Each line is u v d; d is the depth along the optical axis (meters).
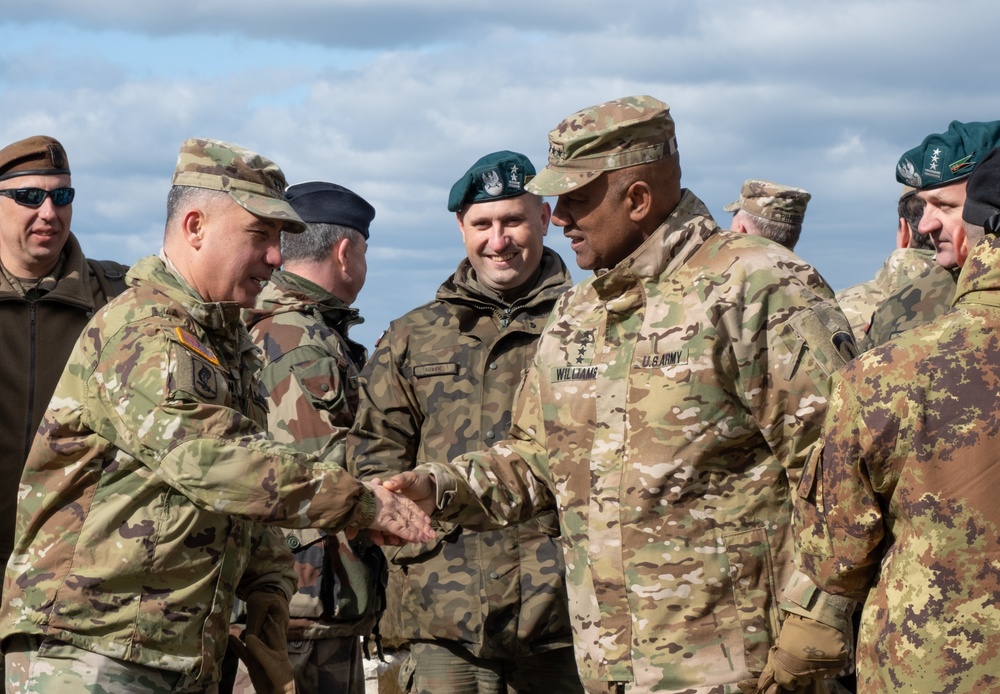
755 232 6.71
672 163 3.36
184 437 3.07
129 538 3.14
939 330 2.60
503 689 4.50
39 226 4.75
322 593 4.30
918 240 5.39
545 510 3.66
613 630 3.25
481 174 4.50
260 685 3.45
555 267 4.63
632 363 3.28
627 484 3.24
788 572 3.21
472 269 4.68
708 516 3.20
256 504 3.09
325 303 4.65
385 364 4.64
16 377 4.74
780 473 3.22
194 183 3.34
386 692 5.63
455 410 4.51
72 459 3.20
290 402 4.31
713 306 3.20
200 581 3.21
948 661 2.49
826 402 3.10
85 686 3.10
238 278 3.37
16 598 3.19
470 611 4.34
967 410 2.52
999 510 2.49
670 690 3.17
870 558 2.71
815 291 3.21
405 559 4.45
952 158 3.71
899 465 2.58
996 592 2.48
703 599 3.17
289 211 3.35
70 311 4.89
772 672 3.09
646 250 3.31
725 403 3.20
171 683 3.21
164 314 3.21
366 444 4.58
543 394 3.46
